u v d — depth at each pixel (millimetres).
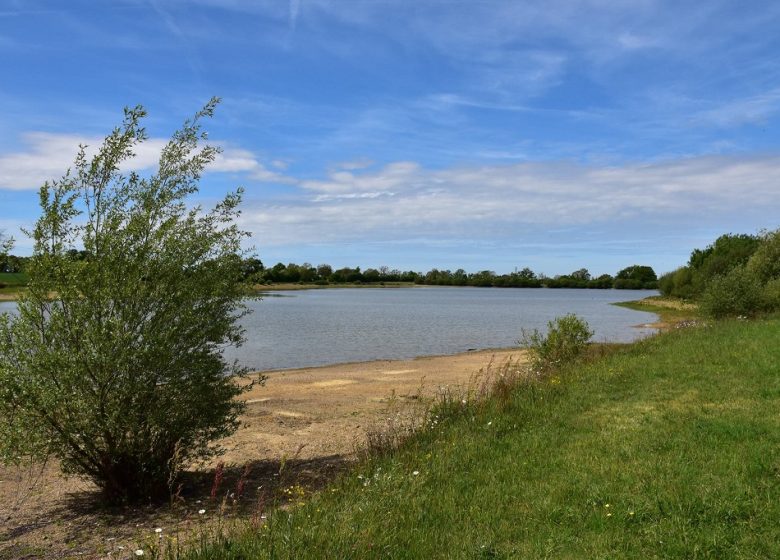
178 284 6469
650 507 5027
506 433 7770
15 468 8008
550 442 7184
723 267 51625
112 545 5262
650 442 6863
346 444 9195
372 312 61938
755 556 4191
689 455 6293
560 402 9234
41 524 5918
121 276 6207
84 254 6324
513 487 5754
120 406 6039
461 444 7277
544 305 84750
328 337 34531
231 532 4867
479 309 71312
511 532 4801
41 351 5910
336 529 4734
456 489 5785
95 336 5934
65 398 5859
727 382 9844
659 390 9648
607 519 4891
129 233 6367
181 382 6402
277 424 10695
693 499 5094
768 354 11953
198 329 6543
